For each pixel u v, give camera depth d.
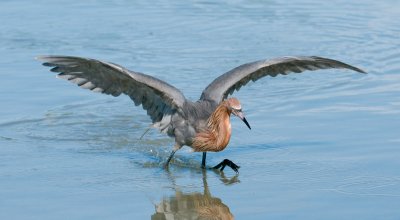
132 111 17.44
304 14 24.41
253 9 24.95
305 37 22.08
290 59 14.03
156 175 14.04
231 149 15.14
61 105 17.48
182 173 14.23
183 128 14.23
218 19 23.73
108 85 13.73
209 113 14.26
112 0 25.84
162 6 25.19
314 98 17.55
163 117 14.39
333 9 25.00
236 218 11.79
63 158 14.68
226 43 21.56
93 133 16.08
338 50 20.95
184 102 14.15
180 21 23.52
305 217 11.69
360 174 13.41
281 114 16.69
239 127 16.14
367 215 11.71
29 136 15.73
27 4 25.11
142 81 13.33
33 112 16.98
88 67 13.16
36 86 18.44
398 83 18.30
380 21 23.62
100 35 22.05
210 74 19.22
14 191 12.93
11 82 18.58
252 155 14.76
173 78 18.94
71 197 12.71
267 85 18.59
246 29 22.80
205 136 14.15
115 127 16.45
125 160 14.76
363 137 15.07
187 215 12.11
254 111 16.92
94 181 13.55
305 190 12.86
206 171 14.32
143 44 21.41
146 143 15.73
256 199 12.59
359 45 21.38
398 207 11.99
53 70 13.06
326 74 19.28
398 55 20.52
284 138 15.41
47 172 13.91
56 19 23.52
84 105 17.58
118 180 13.67
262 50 20.91
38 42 21.33
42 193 12.86
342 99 17.38
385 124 15.66
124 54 20.53
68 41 21.44
